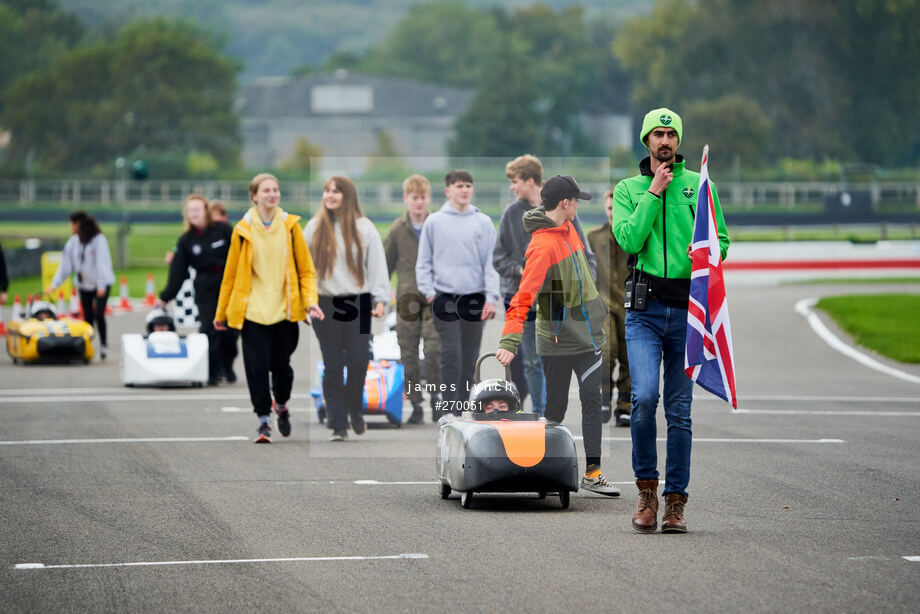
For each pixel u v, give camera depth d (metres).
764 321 92.31
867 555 27.42
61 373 67.88
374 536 29.69
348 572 26.19
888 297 110.12
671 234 30.19
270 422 49.75
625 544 28.67
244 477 37.91
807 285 134.50
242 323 44.34
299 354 75.88
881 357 75.50
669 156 30.14
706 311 29.34
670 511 30.00
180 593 24.69
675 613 22.94
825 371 69.44
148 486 36.34
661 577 25.53
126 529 30.55
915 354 74.81
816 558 27.14
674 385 30.28
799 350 78.25
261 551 28.17
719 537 29.34
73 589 25.03
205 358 61.38
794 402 56.69
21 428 47.94
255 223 43.84
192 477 37.91
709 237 29.38
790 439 45.62
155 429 47.94
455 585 25.06
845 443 44.69
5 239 186.62
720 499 34.25
